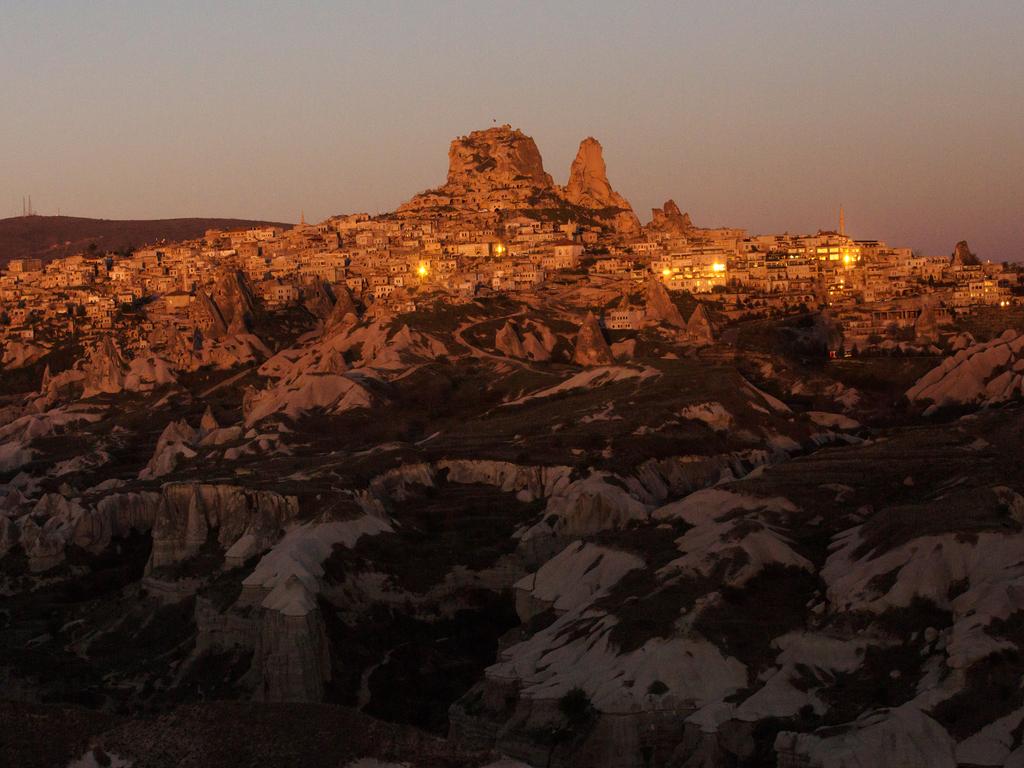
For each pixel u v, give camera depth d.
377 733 144.88
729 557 198.50
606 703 174.12
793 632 182.00
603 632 188.88
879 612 180.25
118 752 141.00
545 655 192.62
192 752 140.75
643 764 170.75
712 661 178.75
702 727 168.75
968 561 183.50
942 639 171.38
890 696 167.12
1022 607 170.75
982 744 155.25
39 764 138.88
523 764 144.00
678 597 192.00
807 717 168.50
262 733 143.25
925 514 198.62
